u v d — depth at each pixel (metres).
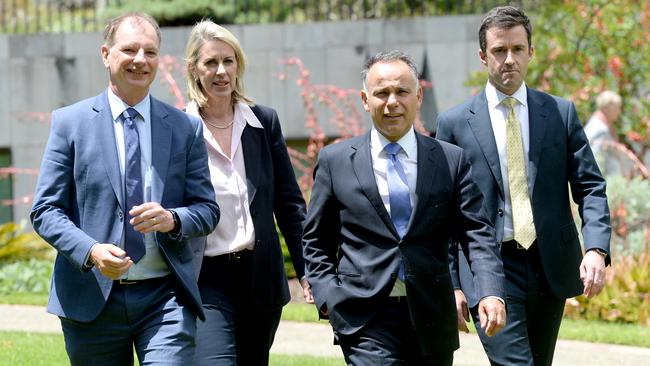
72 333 9.08
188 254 9.19
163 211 8.71
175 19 29.17
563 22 26.02
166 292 9.03
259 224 10.78
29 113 28.45
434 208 9.56
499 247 10.77
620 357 15.68
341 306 9.55
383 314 9.50
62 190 8.96
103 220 8.92
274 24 27.73
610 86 25.42
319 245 9.86
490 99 11.02
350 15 28.66
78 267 8.65
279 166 11.34
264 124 11.22
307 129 27.38
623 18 25.53
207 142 10.83
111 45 9.12
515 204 10.80
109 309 8.91
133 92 9.12
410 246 9.47
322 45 27.58
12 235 24.48
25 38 28.75
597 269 10.39
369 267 9.50
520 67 10.82
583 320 19.09
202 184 9.36
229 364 10.23
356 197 9.60
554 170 10.86
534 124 10.91
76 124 9.08
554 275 10.75
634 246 21.16
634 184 22.22
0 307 19.58
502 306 9.36
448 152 9.79
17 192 28.41
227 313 10.48
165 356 8.77
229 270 10.65
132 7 29.41
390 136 9.65
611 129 22.86
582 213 10.81
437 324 9.48
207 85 10.87
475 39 27.08
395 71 9.50
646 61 25.34
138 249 8.90
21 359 14.43
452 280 10.57
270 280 10.80
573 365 15.08
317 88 24.50
